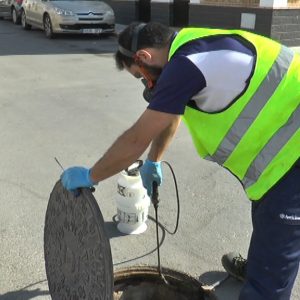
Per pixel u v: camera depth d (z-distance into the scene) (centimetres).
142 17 1638
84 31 1348
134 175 341
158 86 188
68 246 223
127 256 327
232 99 192
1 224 363
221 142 203
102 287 196
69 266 224
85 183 206
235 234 355
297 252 208
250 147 202
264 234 207
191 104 197
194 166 472
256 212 210
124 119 616
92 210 199
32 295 289
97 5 1393
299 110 199
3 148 511
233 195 414
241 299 215
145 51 197
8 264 317
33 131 566
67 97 722
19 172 454
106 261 192
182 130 573
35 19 1471
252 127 197
